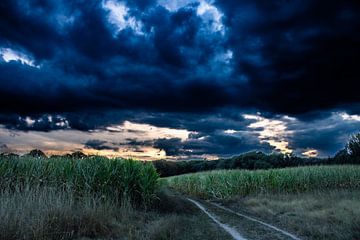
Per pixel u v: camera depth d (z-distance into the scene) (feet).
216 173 88.17
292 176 77.46
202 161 178.09
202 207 58.34
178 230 32.14
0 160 43.55
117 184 47.39
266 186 76.13
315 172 79.97
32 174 42.42
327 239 30.22
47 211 27.99
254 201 60.90
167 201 52.44
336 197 56.75
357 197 55.21
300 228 34.83
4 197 31.45
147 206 48.67
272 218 44.19
